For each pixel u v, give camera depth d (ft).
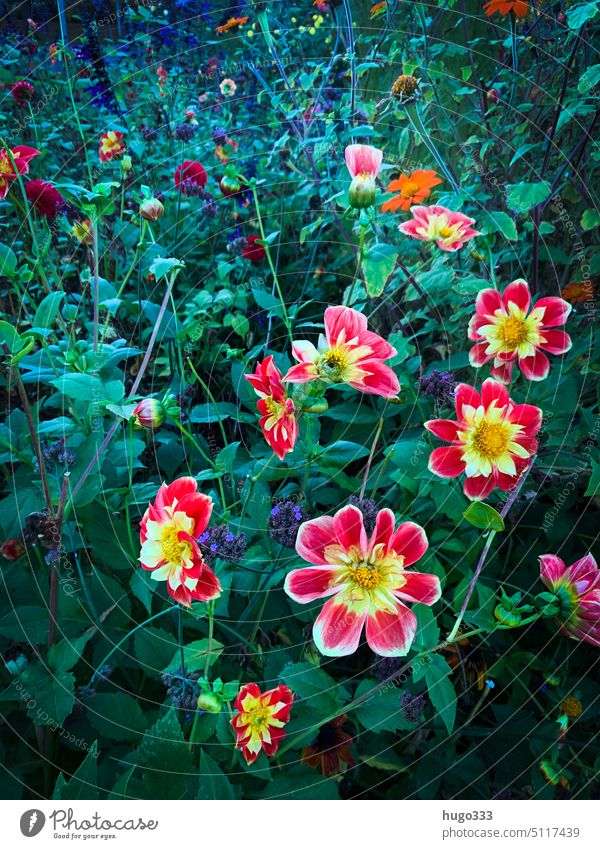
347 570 1.29
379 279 1.65
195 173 2.79
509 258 2.31
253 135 3.63
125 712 1.48
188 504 1.25
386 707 1.44
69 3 3.59
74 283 2.74
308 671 1.44
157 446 2.25
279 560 1.58
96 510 1.61
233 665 1.65
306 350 1.45
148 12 3.49
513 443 1.52
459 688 1.81
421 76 2.52
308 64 3.01
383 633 1.28
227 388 2.54
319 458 1.65
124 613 1.62
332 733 1.59
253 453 1.92
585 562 1.34
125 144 3.03
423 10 2.51
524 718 1.77
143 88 3.48
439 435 1.51
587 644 1.92
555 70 2.47
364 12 3.22
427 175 2.18
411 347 2.06
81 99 3.39
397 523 1.65
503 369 1.86
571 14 1.85
